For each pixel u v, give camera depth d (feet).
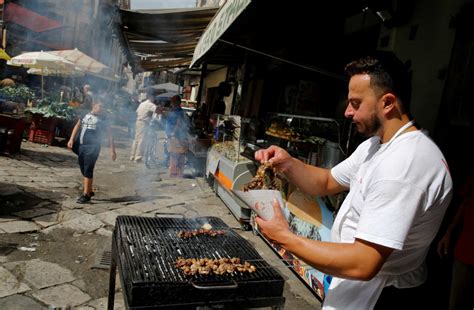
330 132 14.49
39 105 35.37
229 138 24.81
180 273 7.28
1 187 19.61
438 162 4.97
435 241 11.34
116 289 11.59
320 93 22.44
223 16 14.03
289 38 19.01
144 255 7.95
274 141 19.51
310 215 13.62
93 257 13.46
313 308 12.07
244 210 18.66
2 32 48.26
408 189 4.72
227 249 9.02
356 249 4.76
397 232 4.62
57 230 15.37
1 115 27.14
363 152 6.50
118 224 9.78
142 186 25.02
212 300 7.00
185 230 9.89
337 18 17.66
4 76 50.44
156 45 39.81
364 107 5.27
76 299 10.71
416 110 12.79
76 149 19.70
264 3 12.71
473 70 10.56
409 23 13.78
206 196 24.49
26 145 32.89
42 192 20.01
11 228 14.76
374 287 5.55
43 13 57.11
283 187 15.76
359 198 5.44
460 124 10.82
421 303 10.36
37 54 36.83
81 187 22.39
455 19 11.59
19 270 11.75
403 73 5.16
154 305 6.64
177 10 25.14
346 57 18.45
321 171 7.29
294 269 14.23
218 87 45.19
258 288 7.31
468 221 9.43
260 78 31.04
